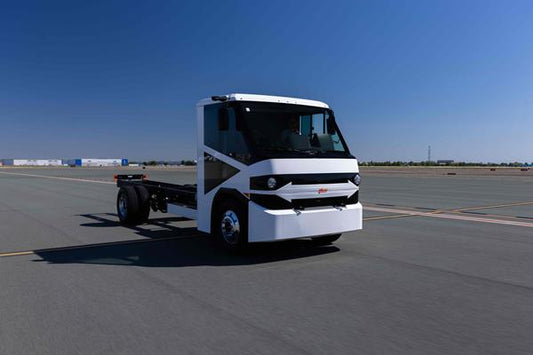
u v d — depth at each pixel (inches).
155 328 159.9
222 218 283.6
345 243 323.0
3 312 177.0
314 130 287.4
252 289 207.5
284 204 252.1
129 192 414.6
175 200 375.9
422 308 181.6
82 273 238.4
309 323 164.9
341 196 276.5
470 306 184.4
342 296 197.0
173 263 261.1
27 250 302.4
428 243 323.3
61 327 161.0
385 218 464.4
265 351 140.9
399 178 1544.0
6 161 5506.9
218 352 140.2
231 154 272.8
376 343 147.5
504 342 148.9
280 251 294.8
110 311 177.6
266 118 270.4
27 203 644.7
